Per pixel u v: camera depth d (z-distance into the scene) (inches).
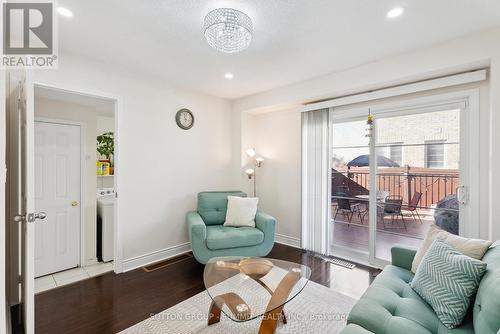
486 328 42.7
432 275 58.0
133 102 112.8
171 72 113.0
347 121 126.0
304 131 135.0
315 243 131.6
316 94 119.3
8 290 80.0
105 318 76.9
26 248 60.9
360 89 109.8
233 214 126.4
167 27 76.2
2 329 40.9
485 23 74.1
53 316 77.8
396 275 71.6
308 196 134.2
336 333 70.7
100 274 108.0
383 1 64.3
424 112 102.0
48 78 88.4
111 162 161.0
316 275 106.3
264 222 117.3
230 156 159.3
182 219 133.5
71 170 116.0
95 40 84.0
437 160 100.1
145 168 117.9
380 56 96.6
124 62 102.4
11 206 80.6
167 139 126.5
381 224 116.5
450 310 50.9
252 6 66.1
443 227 99.3
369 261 117.6
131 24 74.4
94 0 63.0
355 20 72.7
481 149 88.0
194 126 138.9
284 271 80.2
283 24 74.6
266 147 158.6
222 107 154.6
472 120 89.2
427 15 70.3
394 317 52.5
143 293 91.7
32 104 61.4
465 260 53.7
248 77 119.0
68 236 114.2
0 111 40.8
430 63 88.4
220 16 66.2
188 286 97.0
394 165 111.4
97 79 100.8
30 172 60.7
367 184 120.9
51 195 110.0
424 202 104.2
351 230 129.5
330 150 125.0
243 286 75.5
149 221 119.6
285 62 101.7
